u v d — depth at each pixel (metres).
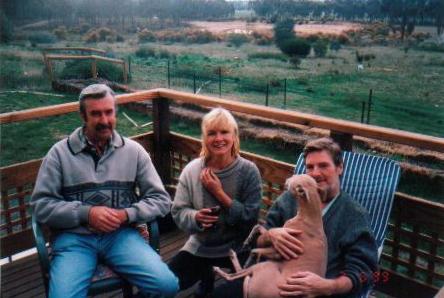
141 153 2.29
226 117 2.18
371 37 17.94
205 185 2.18
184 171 2.29
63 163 2.11
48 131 11.26
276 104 15.88
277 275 1.62
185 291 2.62
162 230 3.27
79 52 19.77
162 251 3.05
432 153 10.34
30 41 19.22
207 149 2.22
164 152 3.60
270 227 1.99
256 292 1.63
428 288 2.44
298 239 1.64
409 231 2.43
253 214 2.21
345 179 2.31
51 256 2.10
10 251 2.89
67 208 2.02
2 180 2.74
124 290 2.14
